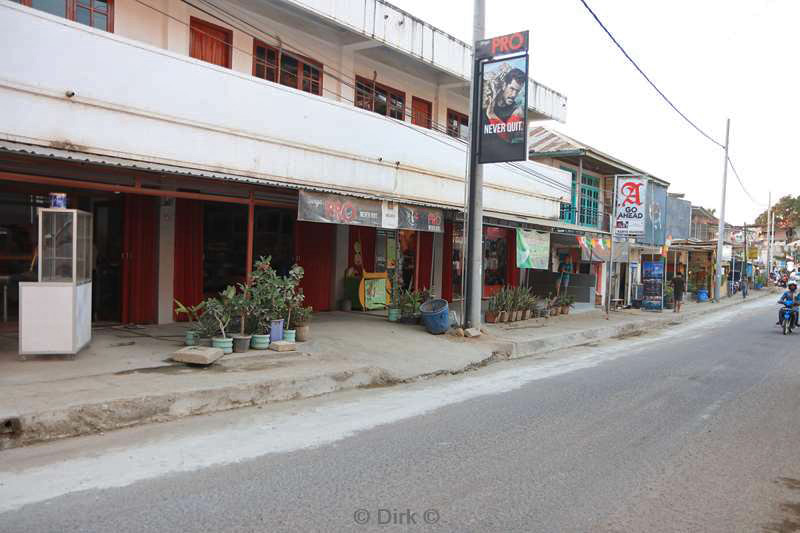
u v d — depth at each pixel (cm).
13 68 810
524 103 1262
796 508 469
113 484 472
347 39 1416
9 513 413
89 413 614
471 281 1357
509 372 1077
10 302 1040
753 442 648
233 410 730
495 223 1587
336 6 1286
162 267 1165
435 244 1872
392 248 1711
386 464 540
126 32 1046
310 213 1073
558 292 2184
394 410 754
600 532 414
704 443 640
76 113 876
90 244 874
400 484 491
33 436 574
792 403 846
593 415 749
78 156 794
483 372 1077
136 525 398
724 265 4219
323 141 1269
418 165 1533
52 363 791
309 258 1470
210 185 1109
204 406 710
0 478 481
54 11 960
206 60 1176
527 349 1334
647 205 2781
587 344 1535
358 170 1357
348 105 1331
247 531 395
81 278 838
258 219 1366
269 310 1017
